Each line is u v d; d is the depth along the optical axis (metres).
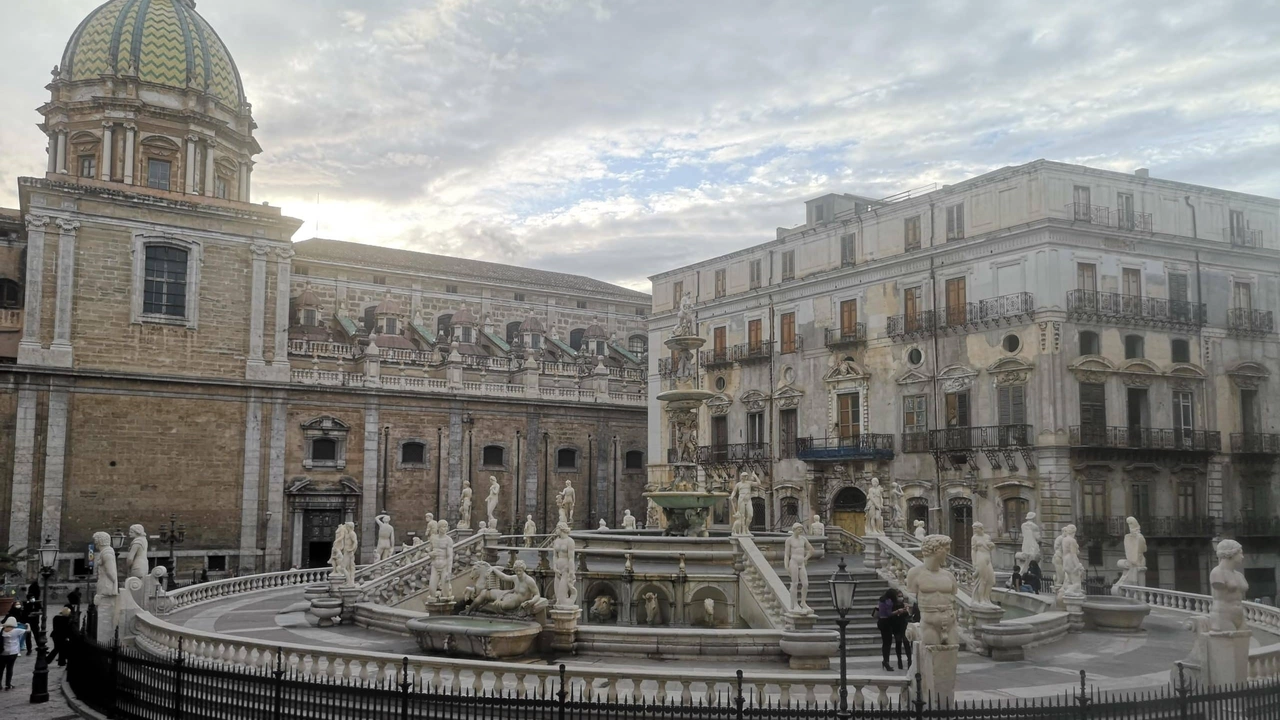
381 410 67.94
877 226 56.22
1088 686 21.38
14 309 59.66
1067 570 32.00
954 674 17.86
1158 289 50.69
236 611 36.69
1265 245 54.84
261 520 61.84
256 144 70.00
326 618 32.78
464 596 27.67
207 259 61.97
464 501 47.34
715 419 66.00
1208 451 49.72
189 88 63.88
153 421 59.03
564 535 26.64
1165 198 51.47
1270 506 52.88
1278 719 16.41
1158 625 32.81
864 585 32.62
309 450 64.69
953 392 51.16
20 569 53.66
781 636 24.83
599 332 92.19
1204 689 17.33
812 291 59.66
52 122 62.53
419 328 83.38
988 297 49.72
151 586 35.19
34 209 56.88
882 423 54.88
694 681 18.22
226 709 18.16
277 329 64.12
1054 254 47.34
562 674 17.48
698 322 68.12
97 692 21.70
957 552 50.28
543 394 75.75
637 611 31.72
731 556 31.61
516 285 92.31
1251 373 52.94
